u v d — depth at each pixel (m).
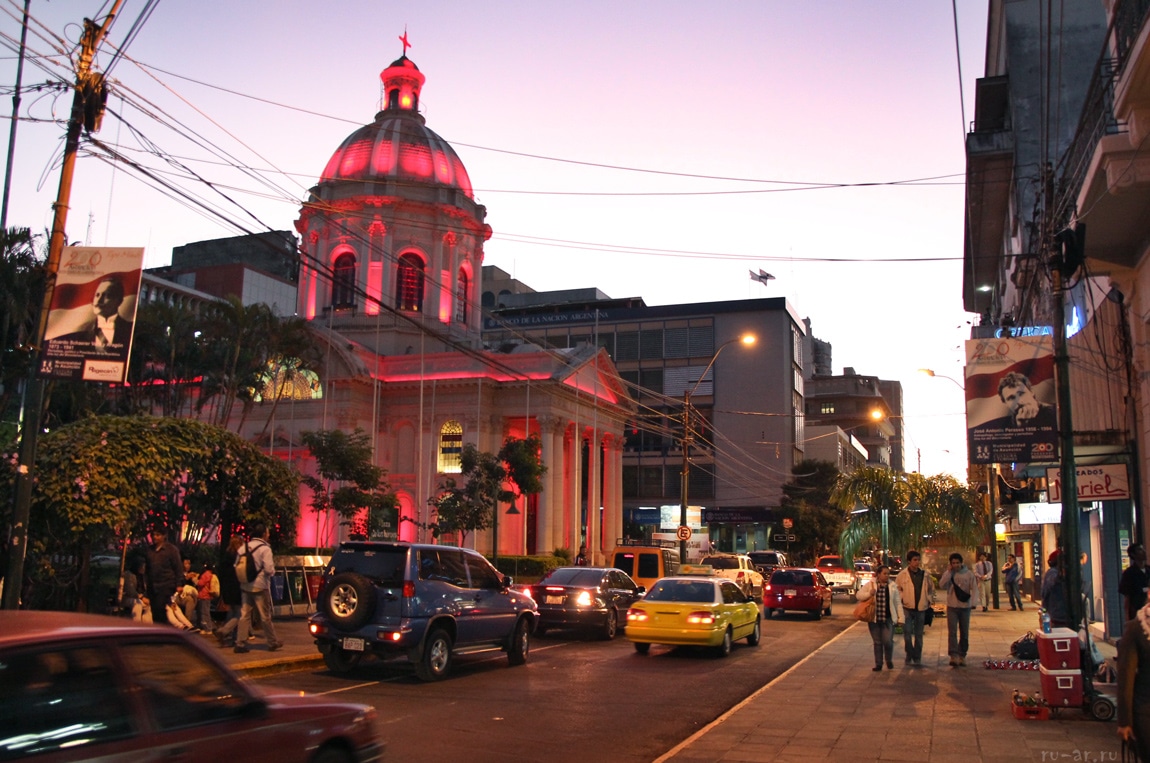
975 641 21.50
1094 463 19.12
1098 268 16.52
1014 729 10.96
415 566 15.01
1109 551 19.95
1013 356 14.53
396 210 55.91
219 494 19.53
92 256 13.08
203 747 5.61
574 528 54.91
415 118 60.06
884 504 31.14
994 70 37.84
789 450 76.88
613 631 22.80
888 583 16.66
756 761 9.47
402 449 53.91
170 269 78.44
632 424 65.19
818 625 27.98
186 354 38.12
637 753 10.16
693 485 77.81
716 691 14.73
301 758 6.31
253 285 77.12
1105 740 10.30
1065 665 11.57
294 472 21.47
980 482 34.50
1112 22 13.41
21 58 13.23
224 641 17.14
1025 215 29.20
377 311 55.09
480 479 41.62
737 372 78.62
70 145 13.61
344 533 49.50
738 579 36.28
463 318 58.81
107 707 5.26
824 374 128.62
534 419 54.72
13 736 4.81
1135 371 16.75
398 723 11.45
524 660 17.52
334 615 14.62
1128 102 12.28
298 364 46.59
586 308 89.44
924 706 12.62
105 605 18.98
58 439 16.34
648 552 29.69
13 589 12.94
